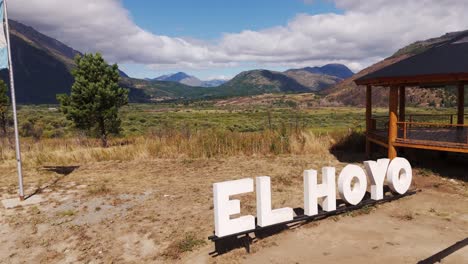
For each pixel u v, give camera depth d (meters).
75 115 19.58
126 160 15.91
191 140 17.77
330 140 17.89
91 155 16.30
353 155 15.71
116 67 20.72
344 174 8.36
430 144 11.31
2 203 9.88
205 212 8.79
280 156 15.73
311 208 7.84
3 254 7.16
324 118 66.94
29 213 9.07
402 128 14.75
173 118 78.62
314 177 7.88
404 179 9.54
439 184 10.56
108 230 7.95
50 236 7.79
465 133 12.73
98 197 10.26
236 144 17.03
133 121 62.00
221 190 6.66
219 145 16.78
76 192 10.80
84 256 6.93
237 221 6.84
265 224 7.16
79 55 20.09
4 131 26.53
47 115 80.19
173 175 12.90
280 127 19.61
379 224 7.82
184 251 6.89
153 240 7.41
